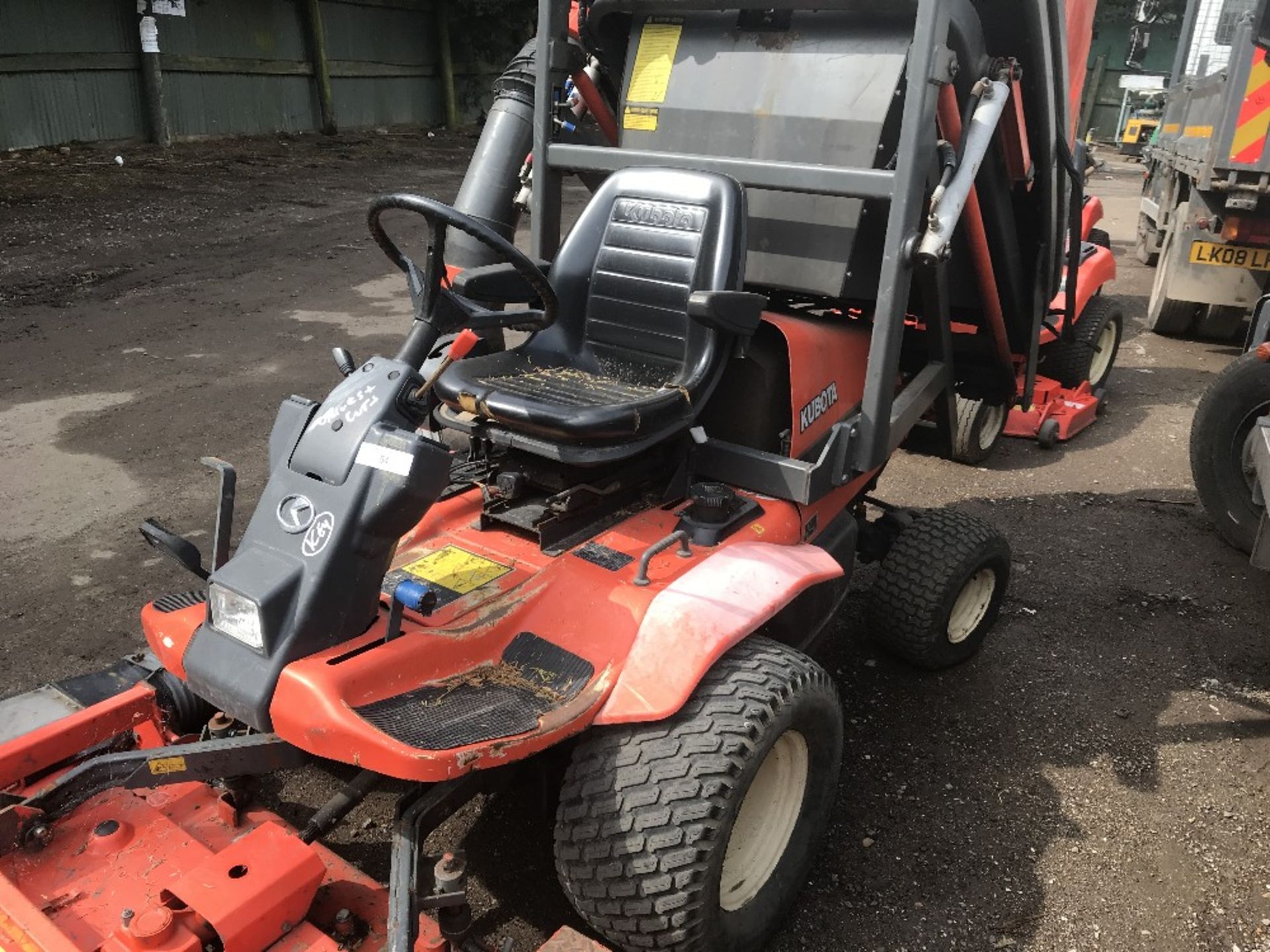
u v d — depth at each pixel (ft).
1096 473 17.06
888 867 8.42
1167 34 79.20
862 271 10.16
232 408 17.76
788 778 7.64
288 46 50.60
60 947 5.37
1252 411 13.53
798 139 9.48
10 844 6.32
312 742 6.05
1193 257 22.90
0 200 32.55
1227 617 12.58
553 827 8.64
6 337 21.16
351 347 21.44
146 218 32.37
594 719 6.59
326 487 6.48
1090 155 13.44
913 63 8.23
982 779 9.55
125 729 7.26
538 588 7.41
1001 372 12.83
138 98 43.21
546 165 10.33
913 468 17.02
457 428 8.41
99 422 16.92
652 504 8.82
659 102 10.27
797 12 9.52
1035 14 9.20
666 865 6.33
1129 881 8.36
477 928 7.60
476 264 12.49
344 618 6.45
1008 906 8.06
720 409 9.51
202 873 5.86
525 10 64.64
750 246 10.11
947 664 11.13
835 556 9.80
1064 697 10.87
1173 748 10.09
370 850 8.34
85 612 11.45
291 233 31.86
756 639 7.57
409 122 61.16
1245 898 8.23
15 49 37.68
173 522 13.58
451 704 6.35
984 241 10.57
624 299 9.21
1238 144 19.79
